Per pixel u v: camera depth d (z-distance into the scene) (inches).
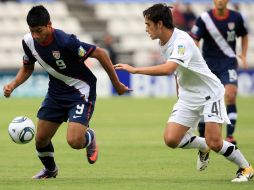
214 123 1060.5
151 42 4165.8
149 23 1040.8
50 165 1143.6
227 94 1641.2
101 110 2925.7
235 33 1669.5
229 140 1649.9
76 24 4202.8
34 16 1007.0
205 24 1664.6
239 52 3565.5
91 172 1246.9
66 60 1051.9
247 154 1513.3
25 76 1130.0
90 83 1091.9
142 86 3698.3
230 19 1658.5
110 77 1083.9
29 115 2573.8
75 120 1066.1
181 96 1098.1
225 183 1061.1
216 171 1248.2
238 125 2285.9
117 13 4352.9
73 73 1070.4
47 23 1016.9
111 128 2186.3
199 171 1248.2
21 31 4097.0
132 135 1968.5
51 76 1083.3
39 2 4269.2
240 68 3703.3
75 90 1080.2
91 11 4335.6
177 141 1093.1
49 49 1044.5
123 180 1115.9
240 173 1083.3
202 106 1079.6
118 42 4136.3
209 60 1684.3
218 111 1064.2
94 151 1151.6
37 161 1418.6
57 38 1040.2
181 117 1090.7
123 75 3661.4
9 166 1339.8
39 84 3671.3
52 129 1102.4
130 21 4318.4
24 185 1042.1
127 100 3531.0
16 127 1088.2
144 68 996.6
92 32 4185.5
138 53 3978.8
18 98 3572.8
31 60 1104.8
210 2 4416.8
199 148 1129.4
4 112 2721.5
